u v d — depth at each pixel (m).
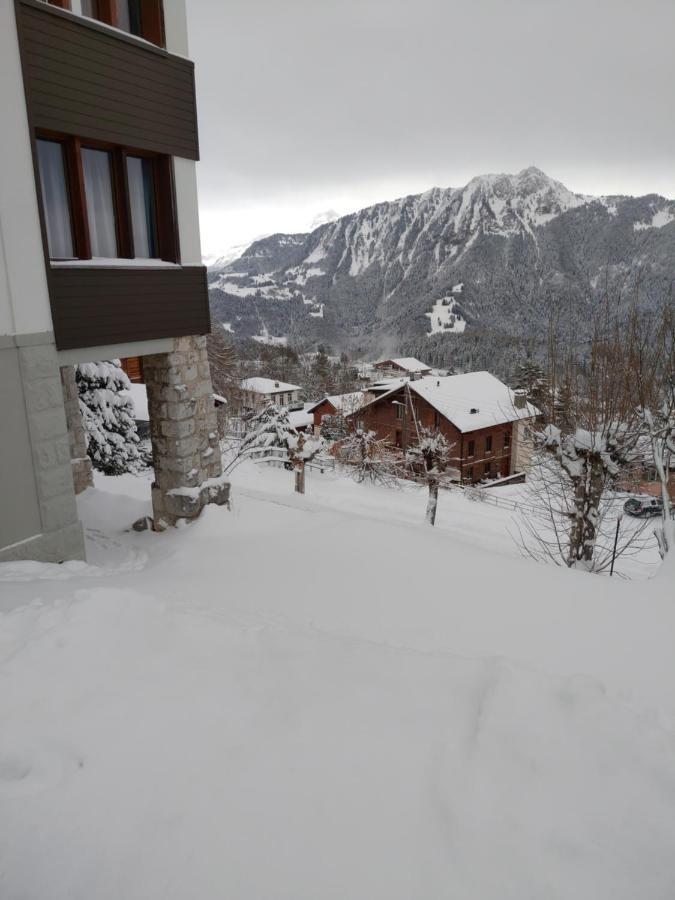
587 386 10.73
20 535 6.42
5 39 5.83
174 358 8.48
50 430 6.61
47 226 6.78
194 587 6.50
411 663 3.51
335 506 21.20
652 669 4.70
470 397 33.19
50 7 6.25
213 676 3.27
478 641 5.25
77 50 6.59
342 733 2.83
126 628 3.65
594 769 2.64
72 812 2.36
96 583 5.79
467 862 2.18
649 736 2.86
